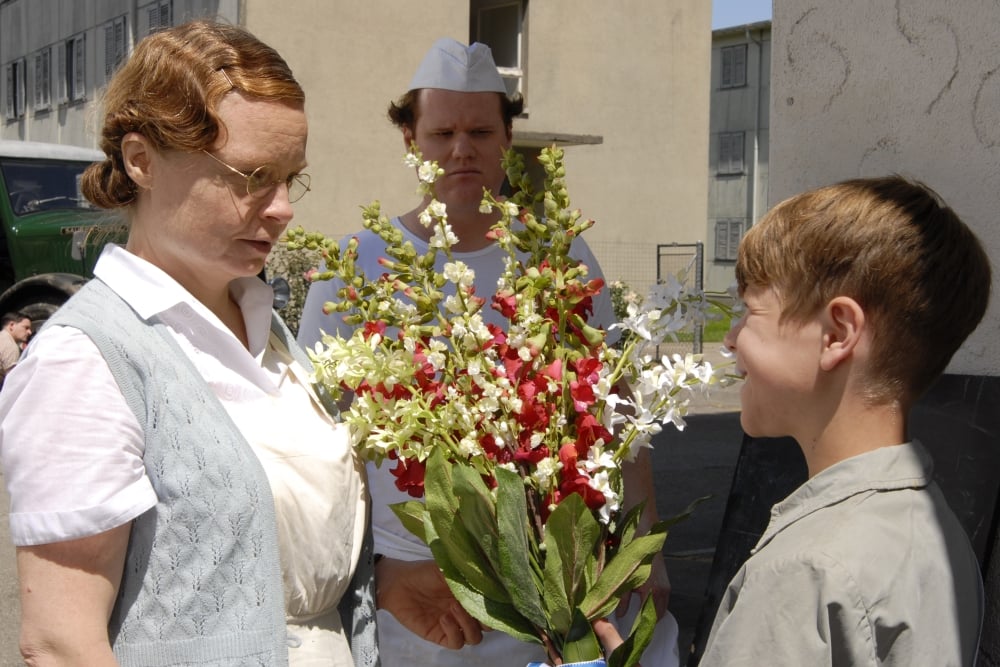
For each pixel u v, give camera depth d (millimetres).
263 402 1631
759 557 1326
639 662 1882
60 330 1440
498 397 1675
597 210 18781
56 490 1371
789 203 1411
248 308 1702
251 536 1478
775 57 2594
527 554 1614
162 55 1508
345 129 15766
